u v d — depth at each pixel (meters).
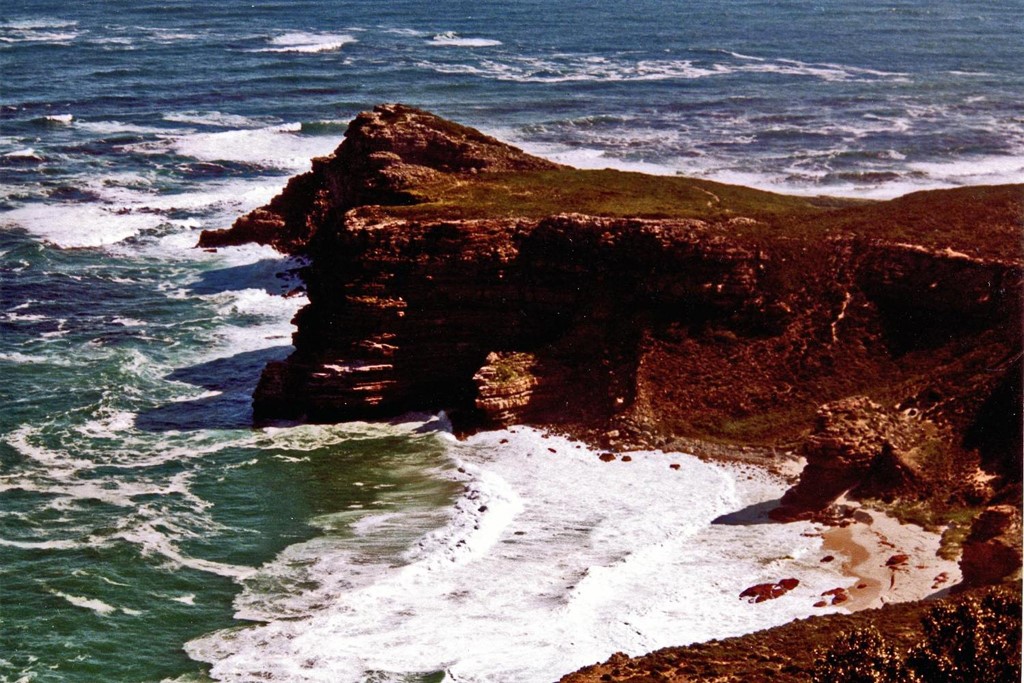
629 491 52.28
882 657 29.89
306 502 52.66
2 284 80.88
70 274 83.19
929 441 51.53
